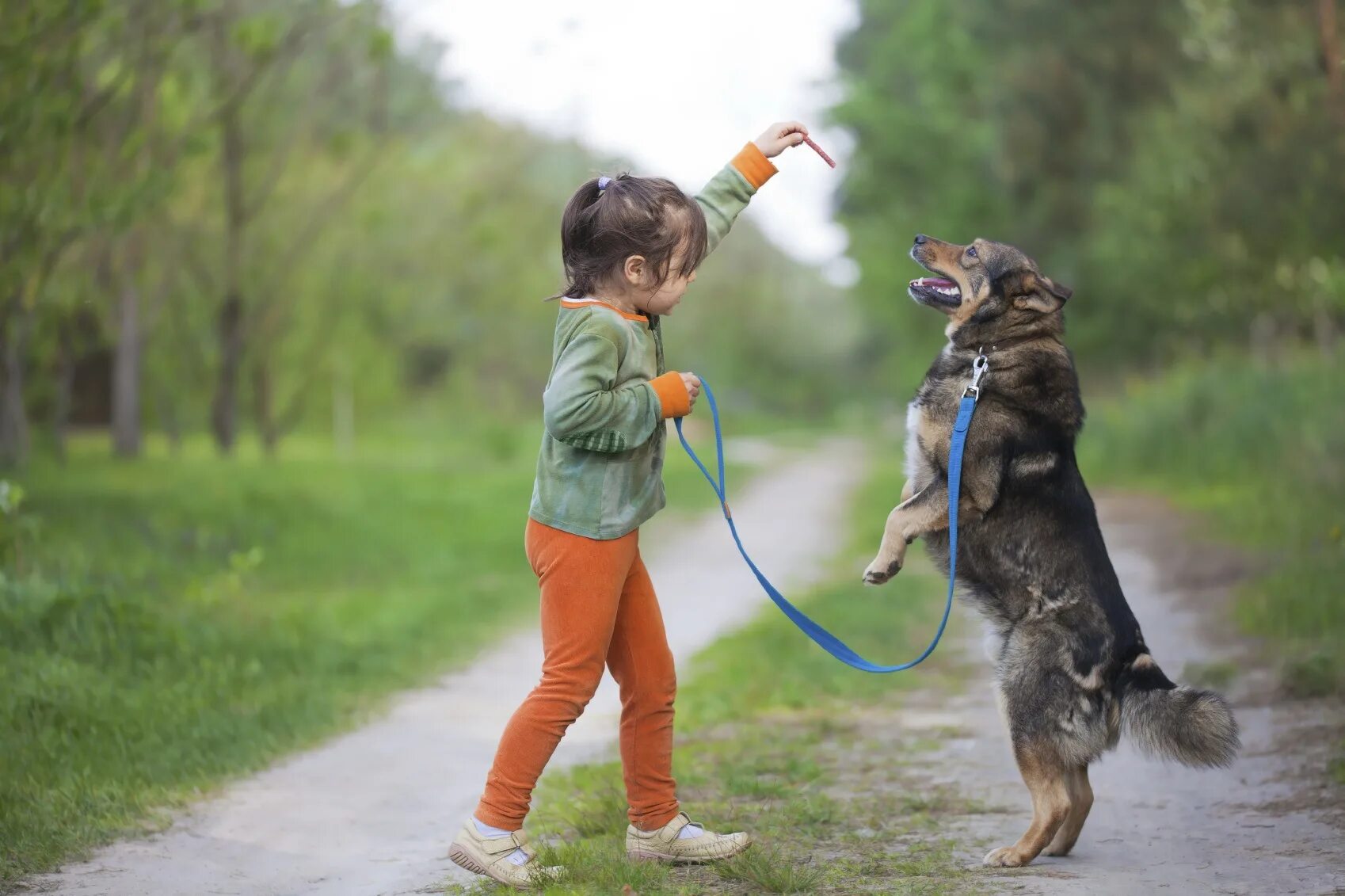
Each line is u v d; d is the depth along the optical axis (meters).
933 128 30.41
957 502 4.04
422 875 3.94
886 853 3.98
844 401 69.56
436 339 33.31
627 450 3.52
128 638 6.68
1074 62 23.61
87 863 3.98
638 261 3.58
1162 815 4.52
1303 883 3.49
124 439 20.59
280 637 7.91
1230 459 16.19
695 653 8.78
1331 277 14.30
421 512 15.41
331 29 18.66
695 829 3.78
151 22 11.80
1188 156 15.11
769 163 4.00
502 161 28.89
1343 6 12.66
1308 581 7.78
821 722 6.31
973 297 4.39
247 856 4.16
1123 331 27.33
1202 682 6.39
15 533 7.75
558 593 3.53
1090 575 4.02
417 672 7.84
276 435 24.44
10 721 5.17
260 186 21.17
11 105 8.77
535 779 3.57
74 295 14.04
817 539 15.48
